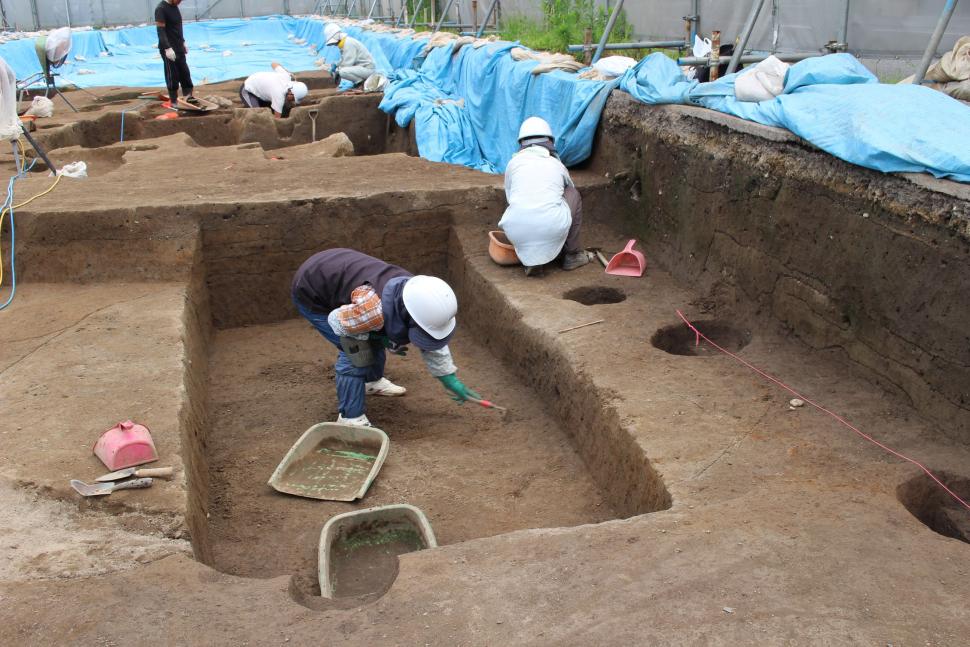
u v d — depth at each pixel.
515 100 8.02
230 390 5.20
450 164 7.32
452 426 4.73
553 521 3.83
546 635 2.40
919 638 2.34
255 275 6.13
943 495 3.29
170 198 5.94
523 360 5.11
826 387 4.00
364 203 6.21
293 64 18.08
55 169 7.04
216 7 27.42
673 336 4.97
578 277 5.74
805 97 4.41
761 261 4.77
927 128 3.70
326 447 4.42
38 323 4.75
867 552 2.74
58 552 2.78
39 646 2.35
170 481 3.21
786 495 3.12
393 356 5.68
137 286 5.39
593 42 9.30
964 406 3.44
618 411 3.87
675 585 2.60
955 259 3.42
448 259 6.57
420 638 2.40
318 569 3.39
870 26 5.91
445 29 16.08
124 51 21.12
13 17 22.03
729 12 7.46
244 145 8.18
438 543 3.65
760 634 2.37
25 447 3.37
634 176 6.26
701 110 5.33
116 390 3.88
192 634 2.40
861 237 3.95
